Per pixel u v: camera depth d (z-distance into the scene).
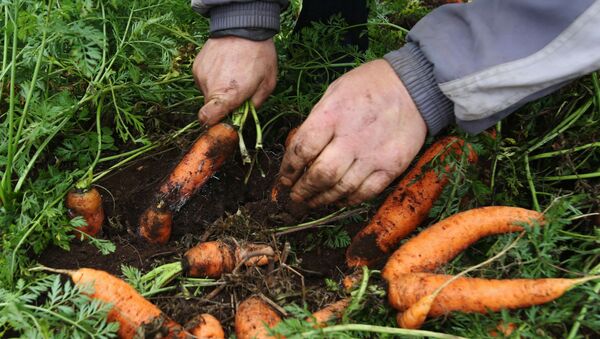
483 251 0.80
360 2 1.10
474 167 0.82
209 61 0.84
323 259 0.83
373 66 0.74
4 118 0.92
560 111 0.90
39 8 0.84
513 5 0.69
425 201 0.83
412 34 0.75
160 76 0.98
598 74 0.90
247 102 0.86
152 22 0.88
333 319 0.70
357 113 0.72
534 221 0.73
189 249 0.82
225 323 0.75
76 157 0.90
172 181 0.83
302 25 1.12
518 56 0.69
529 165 0.92
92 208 0.80
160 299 0.76
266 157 0.95
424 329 0.72
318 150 0.72
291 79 1.02
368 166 0.72
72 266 0.79
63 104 0.84
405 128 0.73
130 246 0.82
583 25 0.67
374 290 0.73
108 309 0.66
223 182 0.91
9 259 0.72
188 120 0.98
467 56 0.71
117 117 0.88
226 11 0.83
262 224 0.84
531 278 0.71
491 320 0.68
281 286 0.76
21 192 0.81
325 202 0.76
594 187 0.82
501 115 0.74
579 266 0.74
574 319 0.66
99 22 0.92
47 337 0.62
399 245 0.83
